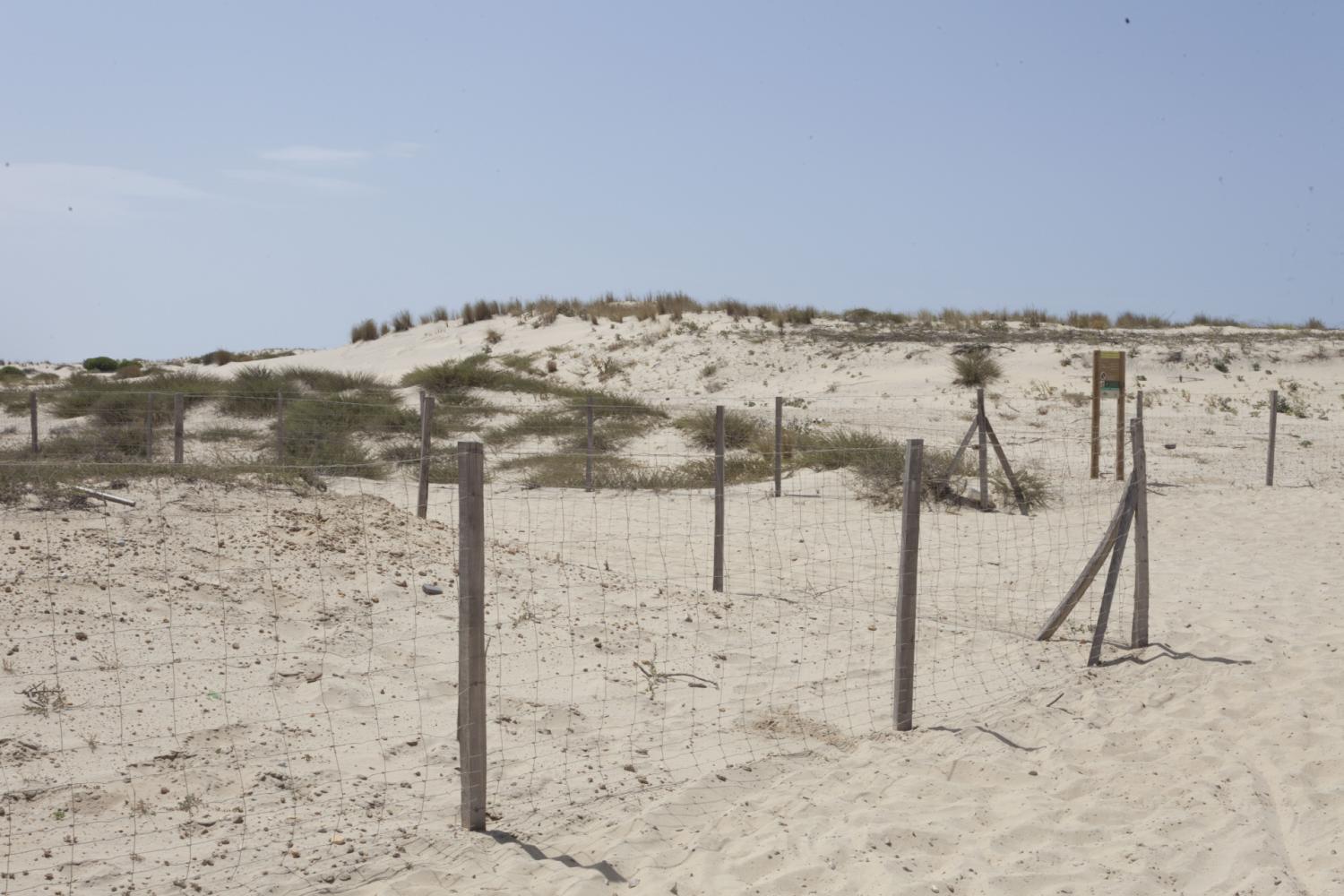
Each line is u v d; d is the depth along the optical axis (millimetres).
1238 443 21453
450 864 4781
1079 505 15109
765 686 7293
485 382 26891
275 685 6543
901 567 6504
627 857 4855
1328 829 5188
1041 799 5496
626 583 9469
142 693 6191
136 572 7727
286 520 9320
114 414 22578
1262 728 6445
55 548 7867
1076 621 9016
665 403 26422
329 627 7480
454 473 16953
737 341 34594
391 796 5438
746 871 4781
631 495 15789
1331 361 30688
